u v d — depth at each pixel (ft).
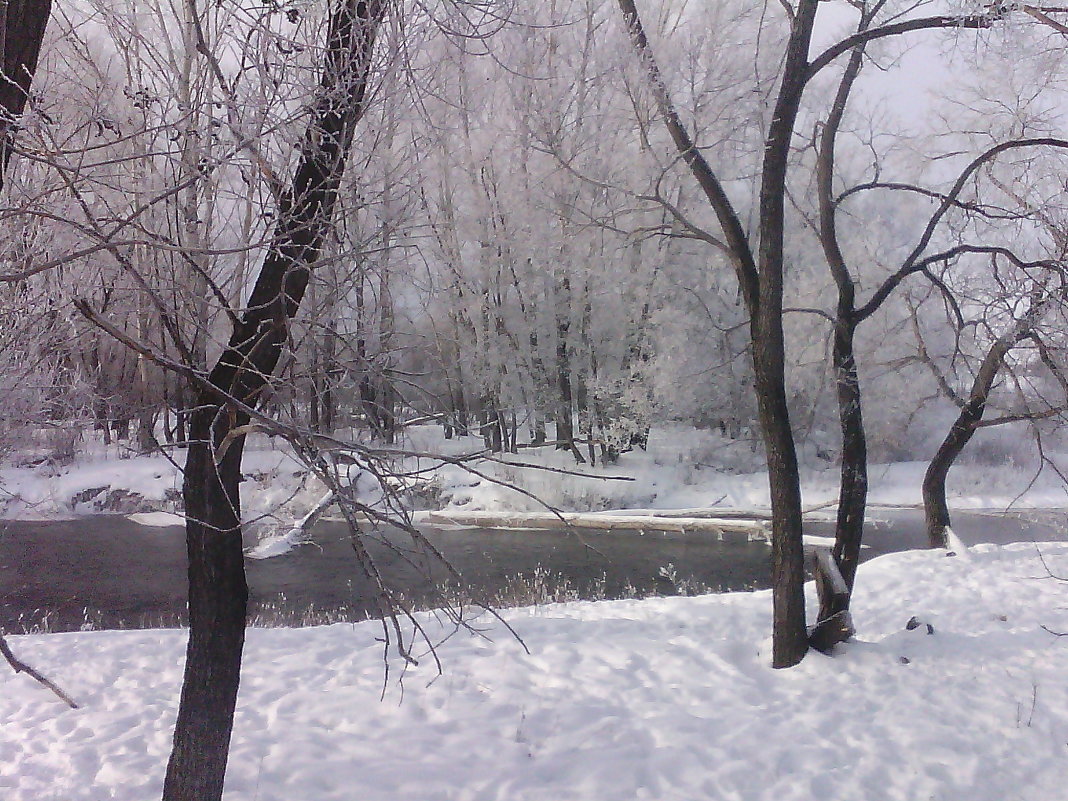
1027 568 33.60
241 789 15.62
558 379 73.97
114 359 17.60
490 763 16.84
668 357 74.49
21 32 9.18
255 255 11.37
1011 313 27.20
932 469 39.86
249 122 9.89
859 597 30.14
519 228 58.08
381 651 23.71
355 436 10.96
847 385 24.70
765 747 17.33
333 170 10.32
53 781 16.25
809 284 71.31
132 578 51.67
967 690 19.74
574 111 31.81
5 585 49.98
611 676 21.22
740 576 51.08
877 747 17.26
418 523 67.97
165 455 10.60
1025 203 29.91
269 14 10.09
